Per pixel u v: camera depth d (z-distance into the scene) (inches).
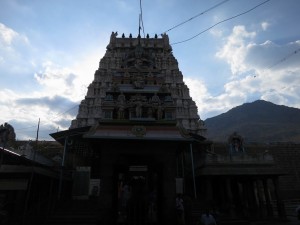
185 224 567.5
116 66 2128.4
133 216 545.6
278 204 869.8
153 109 858.1
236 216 775.7
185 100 1971.0
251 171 879.7
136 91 1031.6
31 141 1412.4
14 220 600.1
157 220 554.6
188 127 1808.6
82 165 1088.2
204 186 938.1
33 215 612.7
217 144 1562.5
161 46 2450.8
